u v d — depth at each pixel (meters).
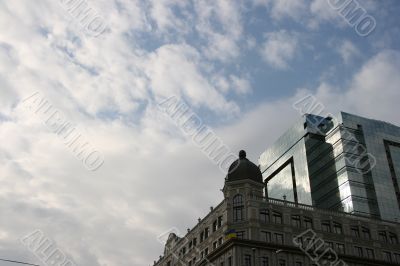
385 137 126.88
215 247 76.31
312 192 126.06
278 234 73.19
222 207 77.00
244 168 77.44
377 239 80.56
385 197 115.19
